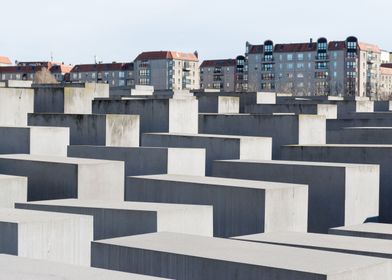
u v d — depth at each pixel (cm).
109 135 2762
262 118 2958
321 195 1961
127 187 1838
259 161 2097
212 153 2486
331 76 12988
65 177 1928
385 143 2914
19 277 608
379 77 13888
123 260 1090
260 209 1619
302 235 1316
